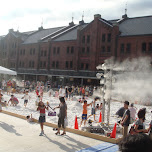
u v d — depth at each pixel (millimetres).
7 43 62156
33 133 9352
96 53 40812
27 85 36312
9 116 12969
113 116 15062
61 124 10117
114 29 37812
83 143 8250
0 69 23359
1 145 7438
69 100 24625
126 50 36469
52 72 47969
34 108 16703
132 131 6980
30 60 54969
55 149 7363
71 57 45219
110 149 7598
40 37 57906
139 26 38844
